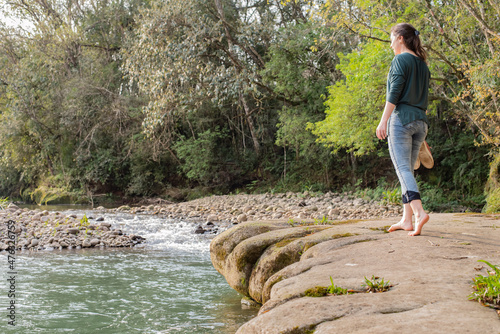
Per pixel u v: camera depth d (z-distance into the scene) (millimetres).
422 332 1393
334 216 12914
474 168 16875
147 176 25078
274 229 4355
